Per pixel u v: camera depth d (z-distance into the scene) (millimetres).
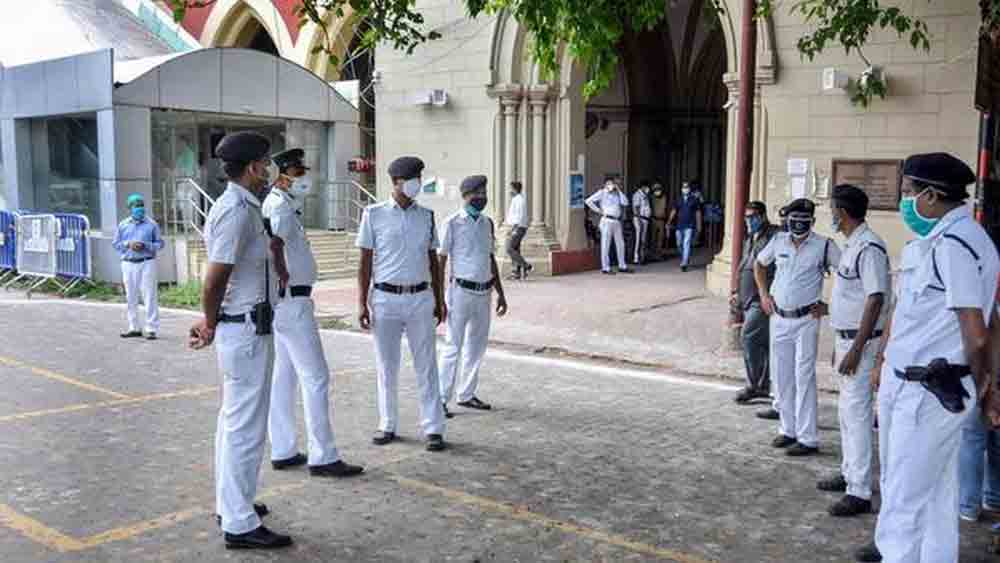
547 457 6840
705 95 23625
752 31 10156
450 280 8164
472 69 18297
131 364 10250
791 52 14055
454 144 18750
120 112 17516
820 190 13961
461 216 8039
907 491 4301
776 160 14344
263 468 6562
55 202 20109
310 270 6371
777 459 6816
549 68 8750
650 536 5352
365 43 8805
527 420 7895
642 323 12711
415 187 6914
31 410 8141
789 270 6801
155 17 25797
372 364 10281
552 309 13859
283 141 20984
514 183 17375
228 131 20047
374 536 5320
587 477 6391
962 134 12836
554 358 10766
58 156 19859
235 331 5086
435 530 5414
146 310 12125
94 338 12062
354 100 22625
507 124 18016
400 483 6242
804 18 13766
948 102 12898
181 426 7633
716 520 5605
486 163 18281
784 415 7043
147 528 5402
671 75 23250
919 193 4305
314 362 6328
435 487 6168
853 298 5773
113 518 5555
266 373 5211
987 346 4090
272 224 6043
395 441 7223
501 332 12188
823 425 7832
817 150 13977
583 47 8461
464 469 6547
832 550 5168
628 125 23000
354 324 13148
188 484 6180
